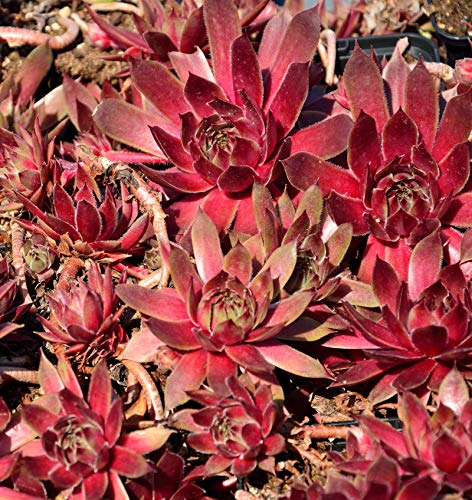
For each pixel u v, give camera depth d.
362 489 0.49
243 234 0.55
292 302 0.52
